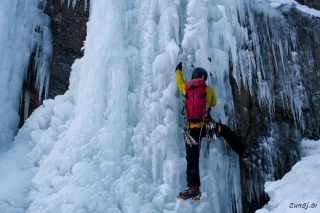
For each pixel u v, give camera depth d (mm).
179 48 3732
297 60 4723
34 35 5355
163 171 3381
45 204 3393
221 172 3670
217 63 3791
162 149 3396
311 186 2684
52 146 4164
